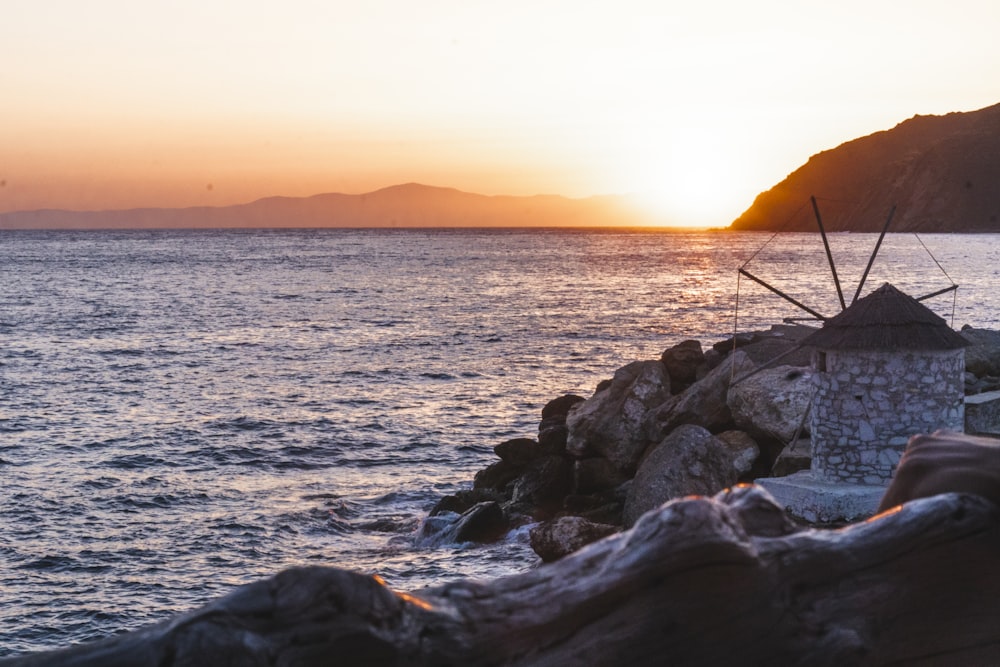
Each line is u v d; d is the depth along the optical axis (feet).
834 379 55.57
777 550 7.19
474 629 6.20
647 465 66.18
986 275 438.81
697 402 76.89
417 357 197.88
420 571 72.13
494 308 304.30
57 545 78.59
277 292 366.63
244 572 73.31
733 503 7.68
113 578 71.46
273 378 170.71
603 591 6.52
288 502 91.61
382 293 363.97
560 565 6.71
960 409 55.26
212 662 5.29
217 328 249.14
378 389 159.33
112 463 107.24
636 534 6.78
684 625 6.57
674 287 392.47
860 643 7.11
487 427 128.88
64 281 420.77
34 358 193.57
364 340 225.76
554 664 6.32
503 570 71.36
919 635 7.50
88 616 64.44
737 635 6.70
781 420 69.77
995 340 89.30
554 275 475.31
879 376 54.49
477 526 78.74
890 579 7.46
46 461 107.86
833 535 7.52
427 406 143.95
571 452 84.43
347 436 122.11
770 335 92.53
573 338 228.22
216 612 5.46
